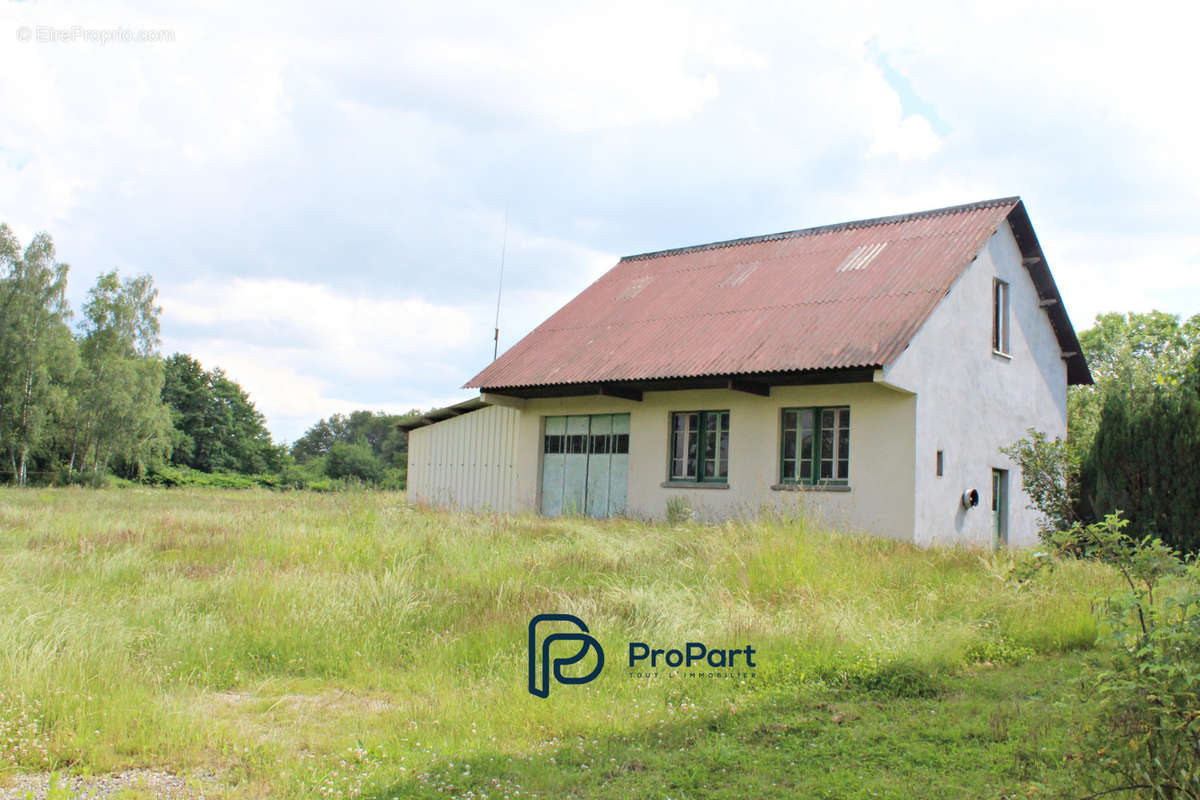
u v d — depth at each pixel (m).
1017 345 20.14
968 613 9.23
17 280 48.50
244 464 79.00
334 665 7.34
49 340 49.22
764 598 9.62
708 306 20.61
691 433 19.38
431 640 7.95
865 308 17.28
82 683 6.03
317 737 5.65
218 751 5.35
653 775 5.12
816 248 21.34
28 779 4.84
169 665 6.95
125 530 14.17
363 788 4.82
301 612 8.36
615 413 20.69
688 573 11.05
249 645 7.62
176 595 9.13
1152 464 14.88
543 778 5.01
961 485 17.42
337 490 26.77
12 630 6.86
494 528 15.30
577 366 20.17
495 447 23.11
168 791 4.70
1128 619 4.49
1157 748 4.07
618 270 25.66
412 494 24.77
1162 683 4.04
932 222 19.84
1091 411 25.08
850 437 16.78
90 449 51.59
